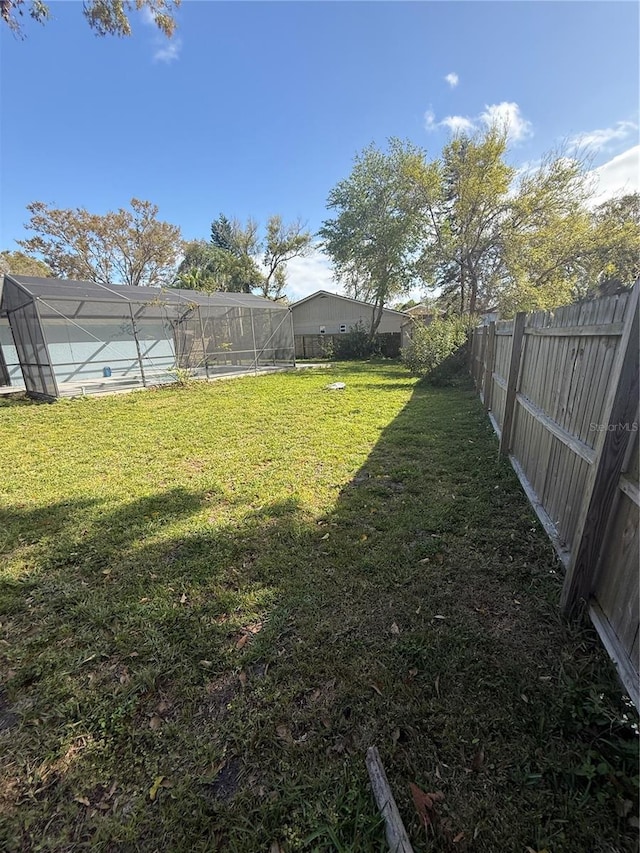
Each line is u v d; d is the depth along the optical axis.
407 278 18.59
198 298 14.07
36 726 1.53
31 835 1.18
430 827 1.13
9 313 10.89
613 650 1.56
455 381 9.70
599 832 1.09
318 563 2.50
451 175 16.00
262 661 1.79
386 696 1.57
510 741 1.36
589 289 12.80
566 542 2.31
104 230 24.53
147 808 1.23
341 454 4.67
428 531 2.82
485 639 1.82
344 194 18.30
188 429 6.25
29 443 5.75
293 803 1.22
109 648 1.91
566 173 14.04
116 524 3.17
